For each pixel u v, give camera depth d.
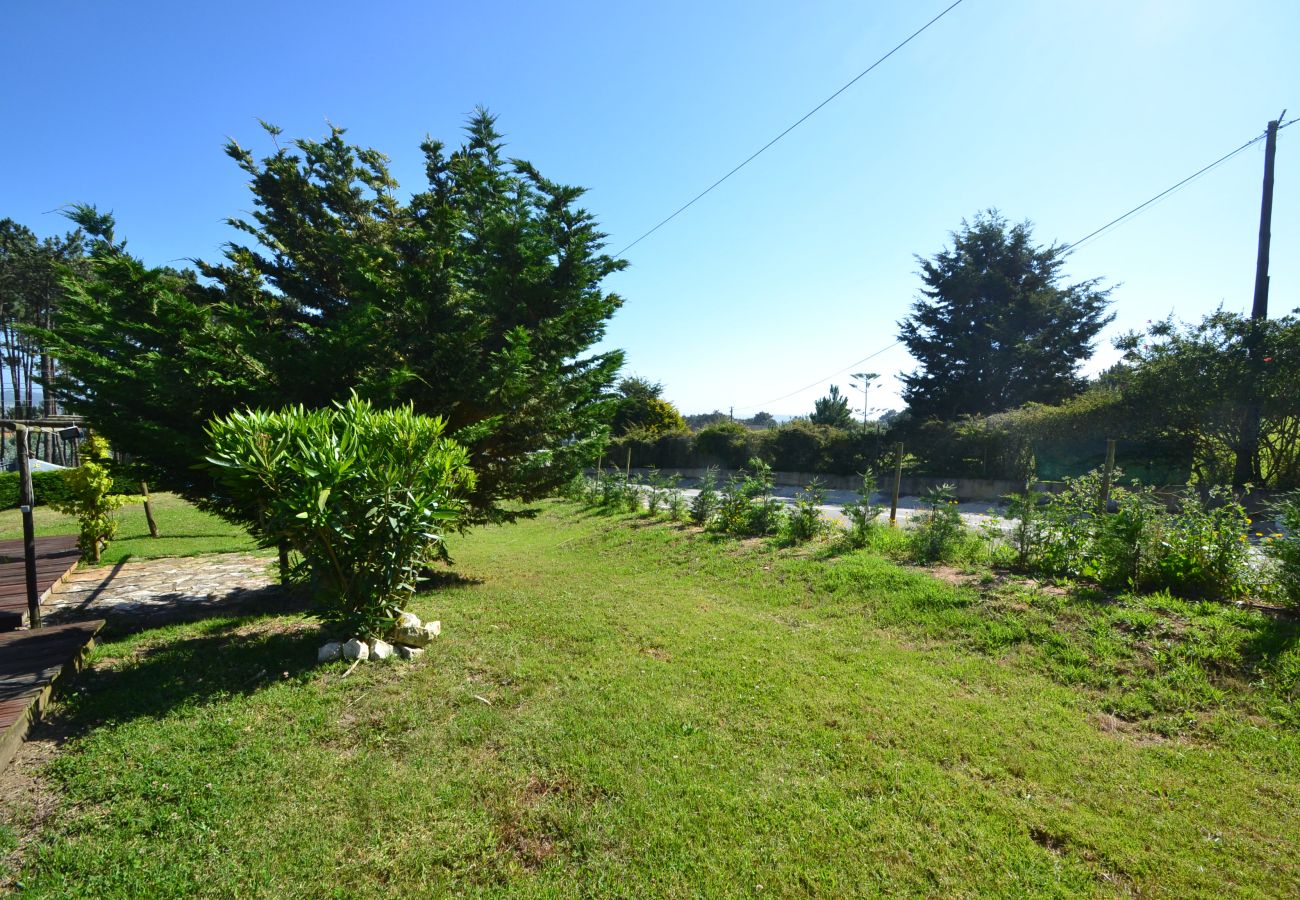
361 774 3.20
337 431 4.96
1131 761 3.34
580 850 2.65
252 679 4.52
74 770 3.23
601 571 8.91
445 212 8.16
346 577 4.87
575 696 4.14
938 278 29.34
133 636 5.81
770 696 4.14
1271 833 2.75
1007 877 2.48
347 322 7.08
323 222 10.85
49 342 6.52
